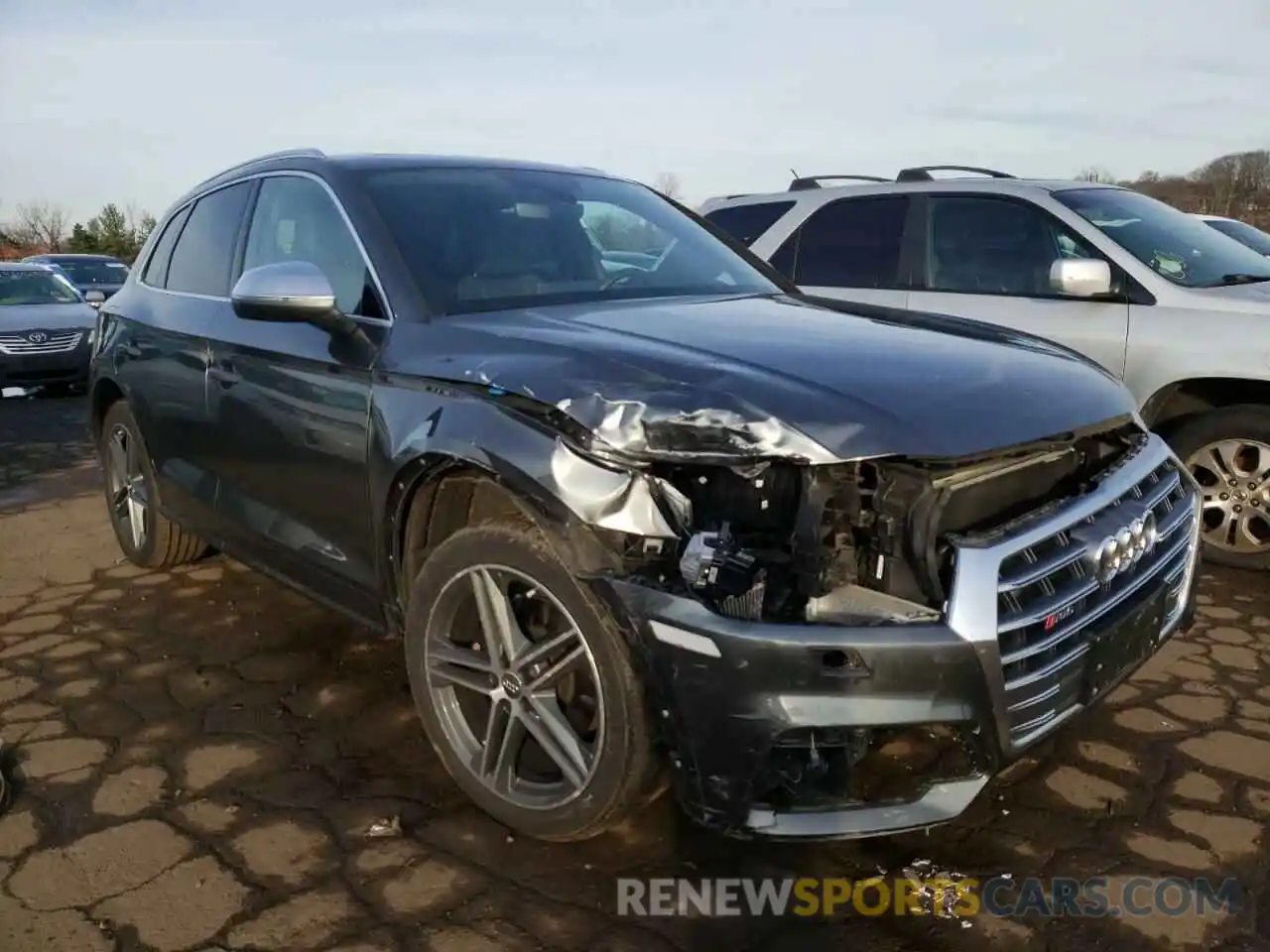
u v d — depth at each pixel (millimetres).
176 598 4750
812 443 2410
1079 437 2811
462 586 2912
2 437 9336
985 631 2357
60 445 8891
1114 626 2695
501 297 3371
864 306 3812
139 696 3779
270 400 3598
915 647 2320
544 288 3510
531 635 2881
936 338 3170
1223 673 3889
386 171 3777
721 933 2535
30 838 2918
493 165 4121
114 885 2713
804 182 6879
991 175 6398
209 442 4082
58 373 12016
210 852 2852
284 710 3658
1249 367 4730
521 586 2834
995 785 3141
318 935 2529
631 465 2494
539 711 2785
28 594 4855
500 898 2658
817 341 2977
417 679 3074
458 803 3084
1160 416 5160
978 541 2426
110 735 3496
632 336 2939
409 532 3105
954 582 2375
